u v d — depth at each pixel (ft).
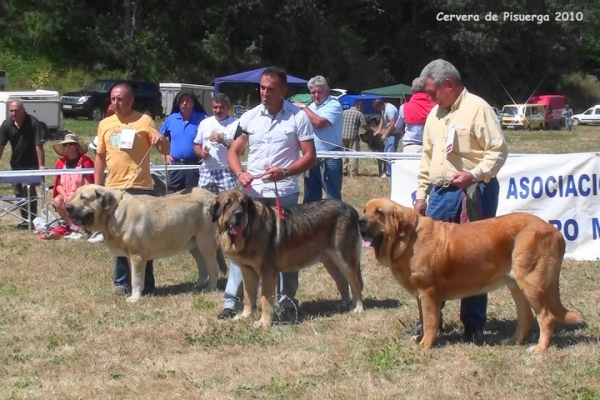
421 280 20.44
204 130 32.45
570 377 18.44
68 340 22.61
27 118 42.32
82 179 40.01
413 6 193.16
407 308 25.63
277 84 23.72
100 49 151.84
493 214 21.89
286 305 25.39
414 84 47.78
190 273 32.19
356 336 22.52
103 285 29.73
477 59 196.54
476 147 21.08
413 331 22.56
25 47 147.13
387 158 41.09
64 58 148.56
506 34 195.31
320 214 24.36
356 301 25.53
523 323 21.42
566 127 167.84
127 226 27.07
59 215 40.98
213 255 28.96
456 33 191.83
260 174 24.17
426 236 20.33
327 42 174.81
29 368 20.26
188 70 160.56
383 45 194.80
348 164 62.90
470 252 20.10
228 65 165.07
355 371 19.38
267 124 24.14
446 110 21.70
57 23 147.13
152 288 29.22
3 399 17.97
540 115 163.53
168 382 18.86
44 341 22.57
